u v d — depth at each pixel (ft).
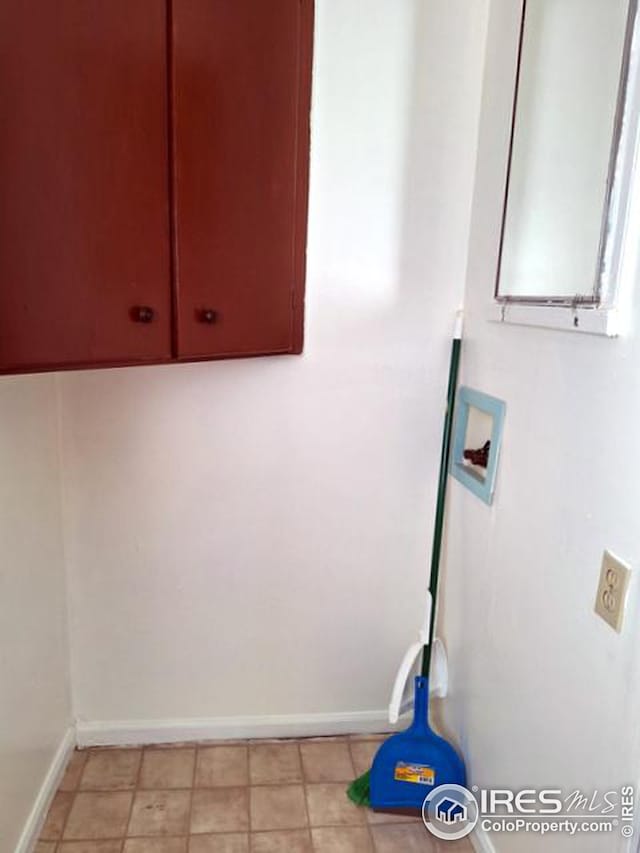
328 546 5.62
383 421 5.41
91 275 3.33
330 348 5.24
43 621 4.97
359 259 5.11
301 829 4.93
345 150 4.92
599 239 3.16
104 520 5.38
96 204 3.29
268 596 5.68
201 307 4.05
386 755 5.11
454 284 5.23
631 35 2.91
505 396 4.36
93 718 5.77
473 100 4.94
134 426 5.23
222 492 5.43
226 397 5.26
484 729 4.70
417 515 5.62
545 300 3.79
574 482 3.43
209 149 3.92
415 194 5.05
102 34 3.19
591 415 3.27
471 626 4.94
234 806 5.12
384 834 4.91
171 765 5.56
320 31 4.71
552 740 3.66
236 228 4.23
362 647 5.88
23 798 4.59
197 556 5.54
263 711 5.94
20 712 4.53
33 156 2.98
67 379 5.08
